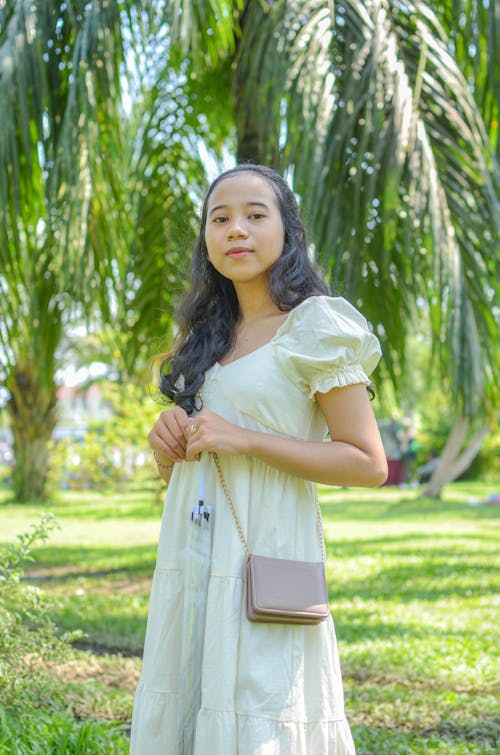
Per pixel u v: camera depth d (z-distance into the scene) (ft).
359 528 41.57
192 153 24.84
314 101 15.57
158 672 6.41
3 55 17.07
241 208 6.66
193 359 6.86
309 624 6.12
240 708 5.96
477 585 24.12
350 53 16.15
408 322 19.07
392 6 16.43
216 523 6.31
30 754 9.37
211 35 17.93
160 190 24.81
